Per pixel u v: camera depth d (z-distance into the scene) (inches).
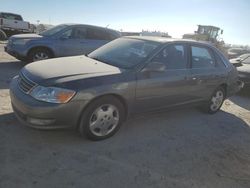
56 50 368.8
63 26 385.7
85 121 155.6
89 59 193.6
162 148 168.7
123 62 182.4
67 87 146.5
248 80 333.7
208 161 160.6
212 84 230.7
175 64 199.9
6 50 381.7
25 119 149.9
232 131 212.7
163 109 198.1
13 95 158.2
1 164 131.5
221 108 271.7
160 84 185.8
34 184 120.7
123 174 136.5
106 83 157.9
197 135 195.9
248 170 157.2
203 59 226.4
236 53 885.8
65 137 164.9
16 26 892.6
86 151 153.0
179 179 139.0
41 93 145.6
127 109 173.8
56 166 135.7
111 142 167.0
